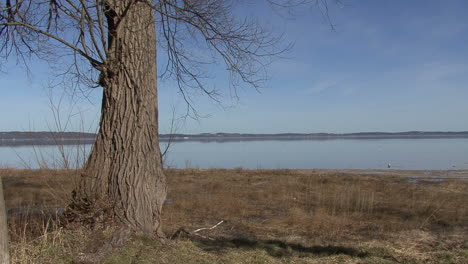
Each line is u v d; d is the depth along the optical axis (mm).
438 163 33812
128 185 5160
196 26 5293
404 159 39344
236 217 8711
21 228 5609
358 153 51875
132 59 5246
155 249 4832
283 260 5070
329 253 5543
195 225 7633
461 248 5758
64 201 5387
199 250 5133
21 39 5625
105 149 5254
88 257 4312
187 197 11570
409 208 9789
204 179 16969
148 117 5352
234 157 46500
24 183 13008
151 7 4969
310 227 7551
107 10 5000
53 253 4492
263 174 20031
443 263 4984
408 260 5129
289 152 57625
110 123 5277
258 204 10570
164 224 7598
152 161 5391
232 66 5879
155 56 5570
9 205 9055
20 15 5316
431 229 7664
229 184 15250
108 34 5477
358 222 8156
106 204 5090
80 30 5062
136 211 5168
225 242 6004
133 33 5258
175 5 5301
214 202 10219
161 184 5523
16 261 4207
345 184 15219
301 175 19641
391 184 15828
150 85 5406
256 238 6562
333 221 7949
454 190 13711
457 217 8812
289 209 9734
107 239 4793
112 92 5281
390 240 6359
